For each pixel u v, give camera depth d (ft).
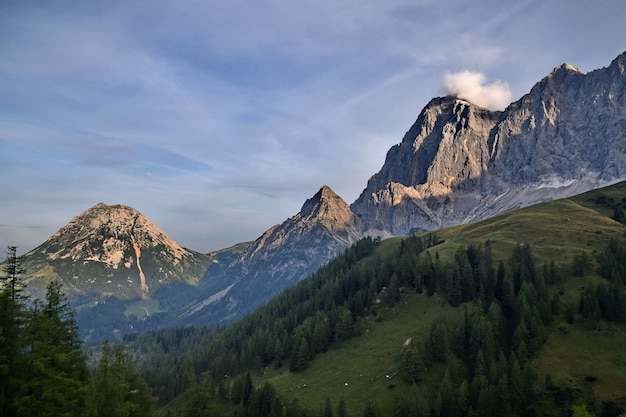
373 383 568.82
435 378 541.34
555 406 464.24
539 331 561.02
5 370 168.76
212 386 646.74
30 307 203.00
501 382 472.44
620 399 458.09
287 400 566.36
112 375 244.42
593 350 532.73
